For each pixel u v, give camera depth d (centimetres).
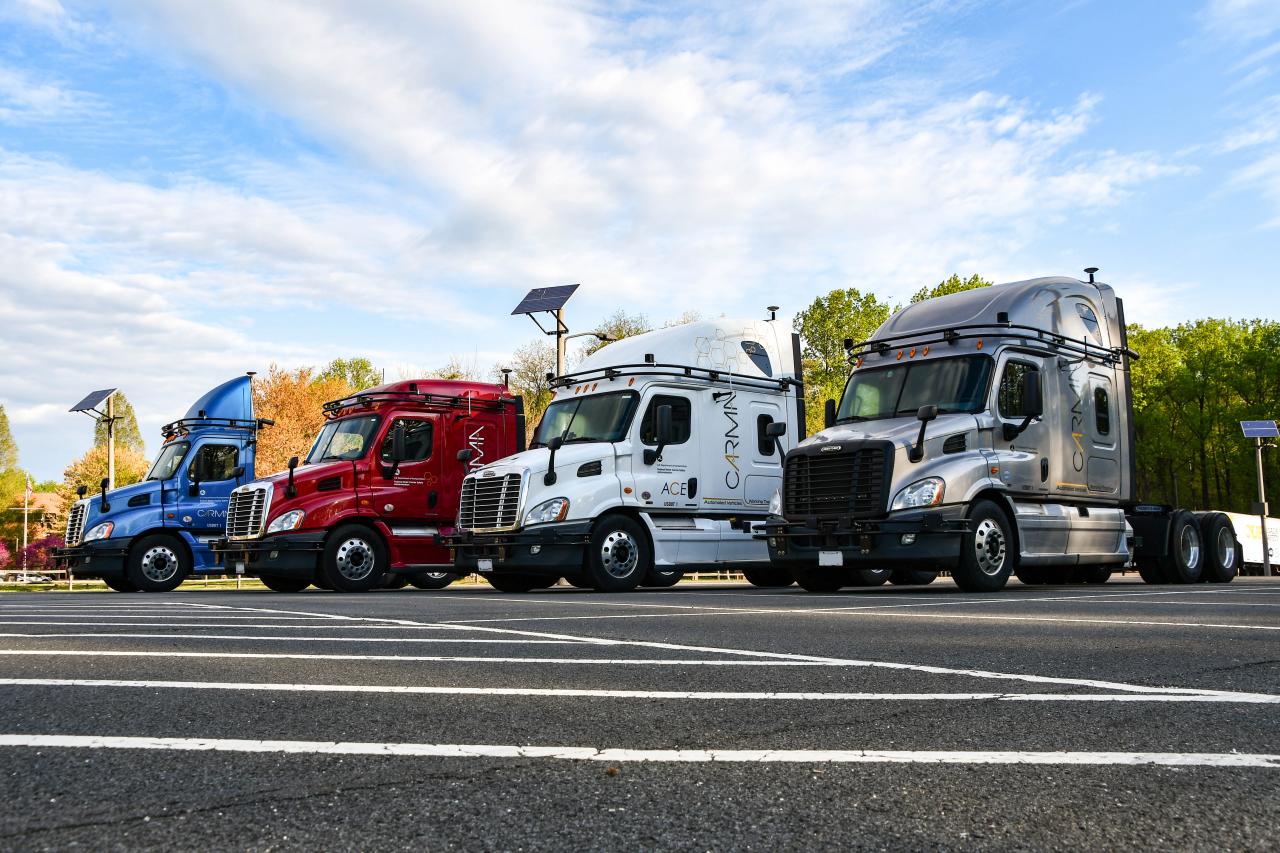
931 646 560
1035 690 407
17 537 8725
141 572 1939
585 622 748
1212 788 259
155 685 432
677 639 612
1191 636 598
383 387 1766
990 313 1291
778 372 1661
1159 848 214
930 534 1143
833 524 1195
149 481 1992
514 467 1429
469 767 284
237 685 432
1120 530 1394
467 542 1467
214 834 224
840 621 728
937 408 1237
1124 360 1445
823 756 295
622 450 1462
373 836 223
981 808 242
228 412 2052
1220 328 7038
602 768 282
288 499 1631
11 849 214
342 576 1645
